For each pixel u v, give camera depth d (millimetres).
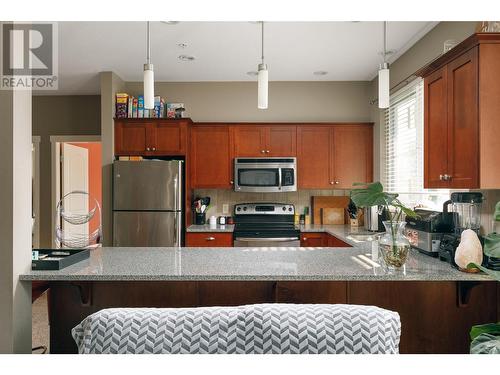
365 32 3305
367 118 4863
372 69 4375
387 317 1229
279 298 2125
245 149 4641
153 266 2188
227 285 2178
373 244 2623
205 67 4289
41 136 5223
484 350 1402
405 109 3875
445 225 2465
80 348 1229
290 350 1176
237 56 3926
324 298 2135
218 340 1193
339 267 2174
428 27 3188
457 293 2143
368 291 2146
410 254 2602
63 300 2203
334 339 1182
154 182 4164
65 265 2145
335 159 4641
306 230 4383
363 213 4609
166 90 4895
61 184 5371
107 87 4348
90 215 3299
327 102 4879
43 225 5203
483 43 1934
